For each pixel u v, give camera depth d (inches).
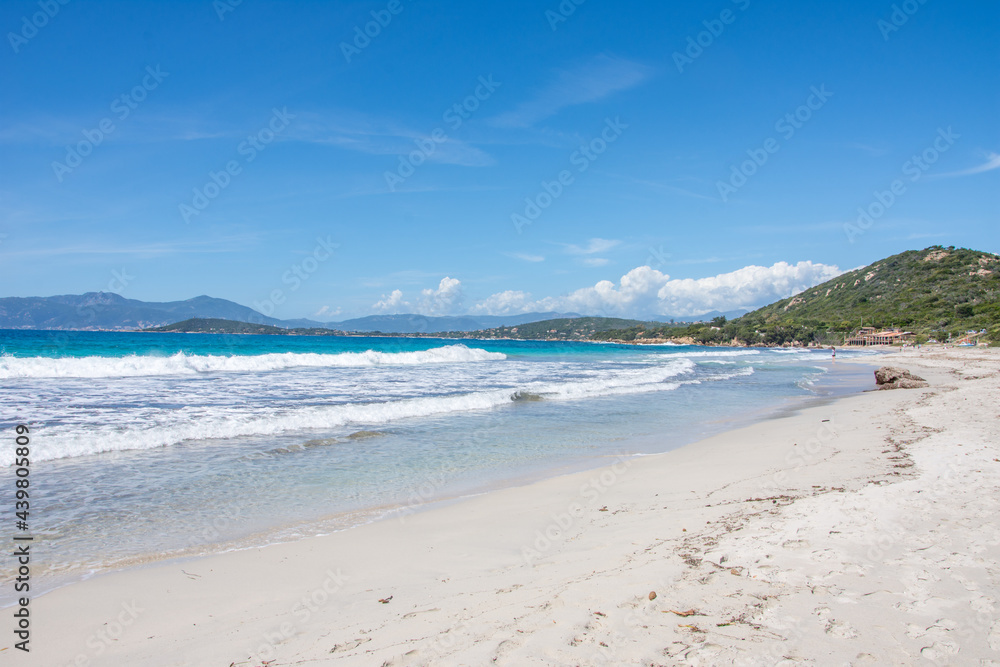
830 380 1197.7
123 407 542.0
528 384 896.3
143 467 350.0
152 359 914.7
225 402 596.7
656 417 615.8
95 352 1358.3
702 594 155.0
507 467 380.8
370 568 201.9
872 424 493.0
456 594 171.8
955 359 1973.4
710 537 207.0
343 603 169.8
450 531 245.6
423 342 3538.4
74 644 146.9
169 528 248.5
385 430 502.6
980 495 236.8
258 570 201.5
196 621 160.7
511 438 482.0
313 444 433.4
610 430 529.7
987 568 162.2
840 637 127.2
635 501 283.6
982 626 129.8
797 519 218.1
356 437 465.1
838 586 154.9
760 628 133.3
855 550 180.7
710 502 267.0
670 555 189.9
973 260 5177.2
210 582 190.9
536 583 175.8
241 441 434.6
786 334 5265.8
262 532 245.6
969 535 189.6
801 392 912.3
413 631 144.8
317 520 263.4
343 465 373.7
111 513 265.7
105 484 311.6
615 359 1887.3
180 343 1961.1
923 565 166.4
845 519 212.8
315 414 526.0
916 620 134.1
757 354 3073.3
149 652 141.6
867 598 146.8
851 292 6112.2
